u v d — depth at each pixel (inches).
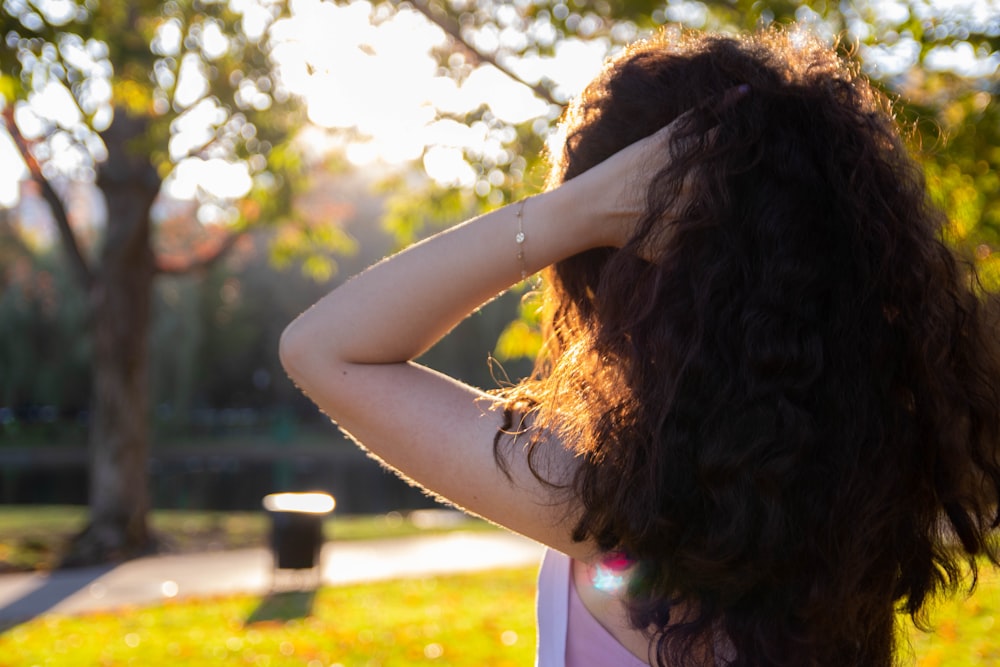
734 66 42.3
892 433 38.3
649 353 39.1
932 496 39.9
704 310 38.2
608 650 43.1
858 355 38.1
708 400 37.7
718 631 39.3
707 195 39.0
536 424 41.5
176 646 301.1
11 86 187.6
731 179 39.0
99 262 604.4
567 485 40.4
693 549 37.6
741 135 39.4
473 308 42.1
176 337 1395.2
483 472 41.0
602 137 43.6
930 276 39.2
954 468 39.1
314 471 1456.7
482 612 358.6
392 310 41.4
